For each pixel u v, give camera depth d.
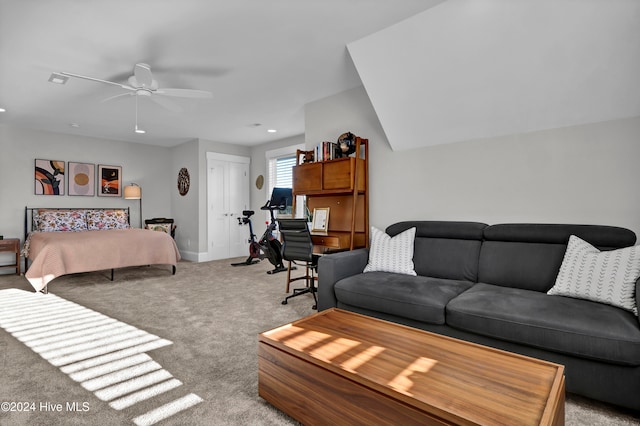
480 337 1.90
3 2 2.13
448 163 3.03
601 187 2.32
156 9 2.24
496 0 2.09
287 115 4.67
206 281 4.46
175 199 6.83
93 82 3.43
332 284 2.65
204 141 6.25
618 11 1.87
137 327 2.68
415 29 2.42
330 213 3.83
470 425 0.97
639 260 1.77
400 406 1.11
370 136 3.55
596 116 2.32
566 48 2.12
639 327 1.51
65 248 3.93
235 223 6.73
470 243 2.63
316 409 1.36
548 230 2.29
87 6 2.19
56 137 5.58
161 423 1.46
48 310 3.16
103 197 6.05
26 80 3.37
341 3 2.21
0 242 4.68
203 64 3.08
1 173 5.07
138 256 4.53
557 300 1.86
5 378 1.86
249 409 1.57
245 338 2.45
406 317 2.17
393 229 3.07
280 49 2.82
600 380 1.53
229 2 2.18
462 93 2.63
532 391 1.13
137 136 5.96
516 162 2.67
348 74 3.33
